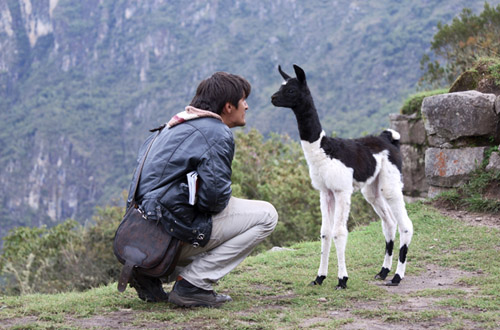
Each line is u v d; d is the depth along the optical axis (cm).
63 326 395
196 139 418
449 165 964
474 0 15962
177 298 437
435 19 16050
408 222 569
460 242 732
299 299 480
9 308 467
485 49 1375
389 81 15088
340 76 16638
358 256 686
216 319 411
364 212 1734
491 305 434
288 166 2517
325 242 543
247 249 449
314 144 526
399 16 17762
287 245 2052
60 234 2152
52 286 1912
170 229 410
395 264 648
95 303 468
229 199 447
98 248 2186
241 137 2666
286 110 14350
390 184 570
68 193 19500
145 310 443
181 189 409
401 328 388
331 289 517
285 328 388
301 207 2227
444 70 1544
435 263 649
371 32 17962
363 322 405
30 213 19062
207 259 439
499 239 727
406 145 1169
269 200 2272
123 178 18675
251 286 549
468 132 938
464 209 895
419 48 15275
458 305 443
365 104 14338
